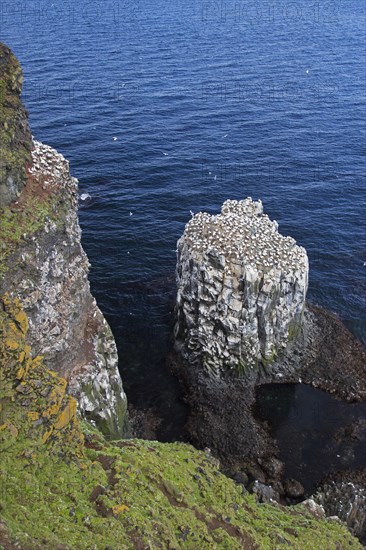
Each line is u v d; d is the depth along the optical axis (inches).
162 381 1881.2
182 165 3117.6
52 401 938.1
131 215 2682.1
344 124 3671.3
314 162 3203.7
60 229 1311.5
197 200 2824.8
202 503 1000.9
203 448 1664.6
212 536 922.1
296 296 1892.2
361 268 2409.0
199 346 1894.7
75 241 1408.7
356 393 1845.5
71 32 5649.6
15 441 879.1
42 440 909.8
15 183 1236.5
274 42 5605.3
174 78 4375.0
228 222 1950.1
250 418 1755.7
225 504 1022.4
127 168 3058.6
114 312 2149.4
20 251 1186.6
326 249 2517.2
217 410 1774.1
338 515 1440.7
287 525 1066.1
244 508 1059.3
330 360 1945.1
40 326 1252.5
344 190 2942.9
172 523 902.4
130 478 953.5
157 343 2023.9
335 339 2023.9
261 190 2928.2
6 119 1248.8
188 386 1855.3
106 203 2753.4
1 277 1126.4
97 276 2311.8
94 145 3270.2
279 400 1828.2
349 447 1679.4
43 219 1258.0
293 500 1515.7
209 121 3646.7
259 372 1891.0
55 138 3309.5
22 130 1314.0
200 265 1815.9
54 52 4877.0
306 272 1899.6
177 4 7790.4
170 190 2893.7
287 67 4768.7
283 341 1919.3
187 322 1911.9
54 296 1300.4
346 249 2517.2
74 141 3297.2
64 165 1409.9
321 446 1681.8
